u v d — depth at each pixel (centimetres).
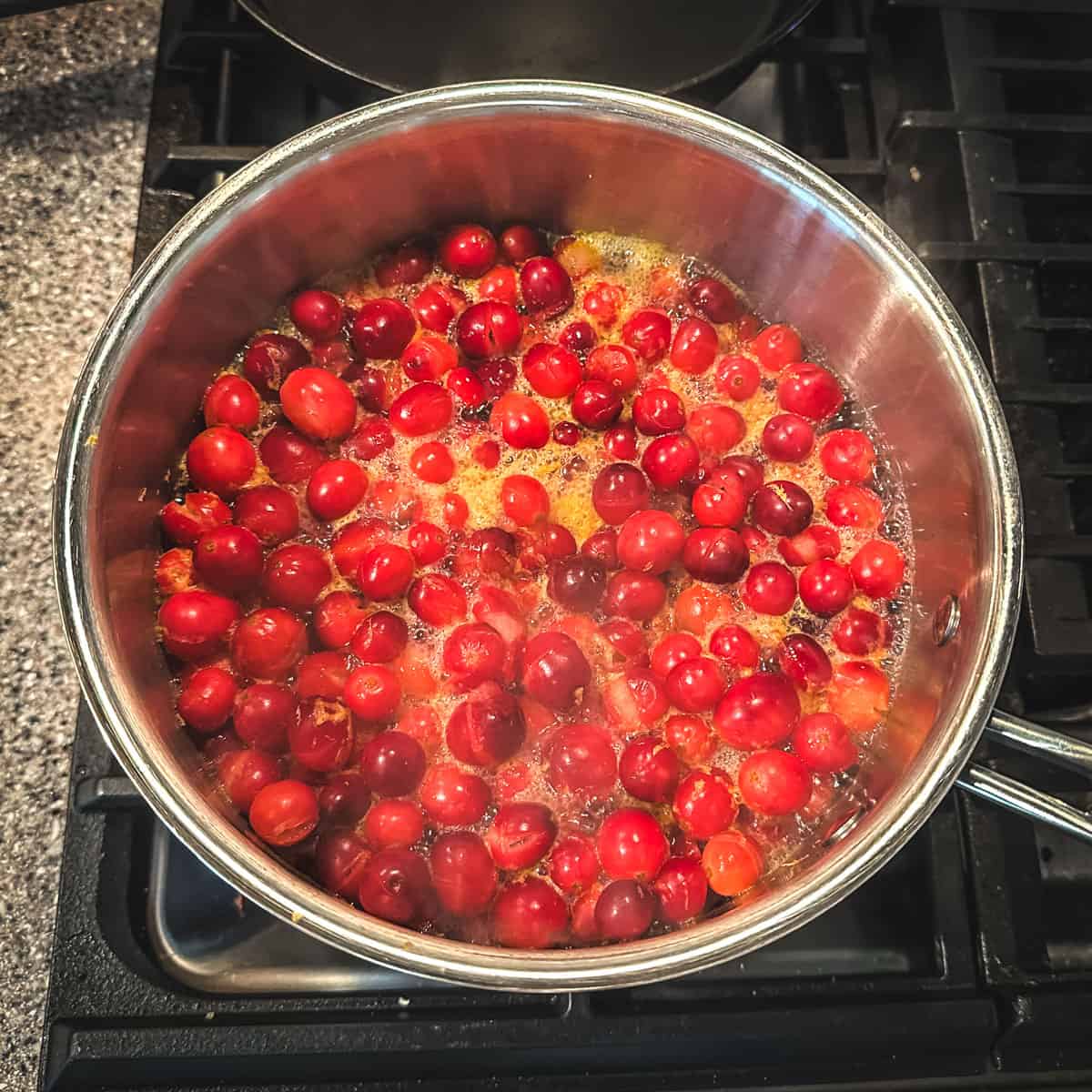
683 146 27
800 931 29
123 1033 26
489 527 29
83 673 23
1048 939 30
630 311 32
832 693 29
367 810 27
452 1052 26
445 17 31
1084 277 32
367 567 28
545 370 30
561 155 28
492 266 31
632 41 31
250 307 29
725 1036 27
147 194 31
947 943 28
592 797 28
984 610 25
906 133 32
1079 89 34
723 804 27
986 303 31
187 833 22
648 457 30
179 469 29
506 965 22
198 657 28
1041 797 24
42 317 34
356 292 31
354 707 27
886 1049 28
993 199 32
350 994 27
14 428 33
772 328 31
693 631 29
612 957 22
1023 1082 28
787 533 30
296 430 30
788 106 35
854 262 27
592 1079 27
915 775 23
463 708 27
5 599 32
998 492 25
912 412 29
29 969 29
